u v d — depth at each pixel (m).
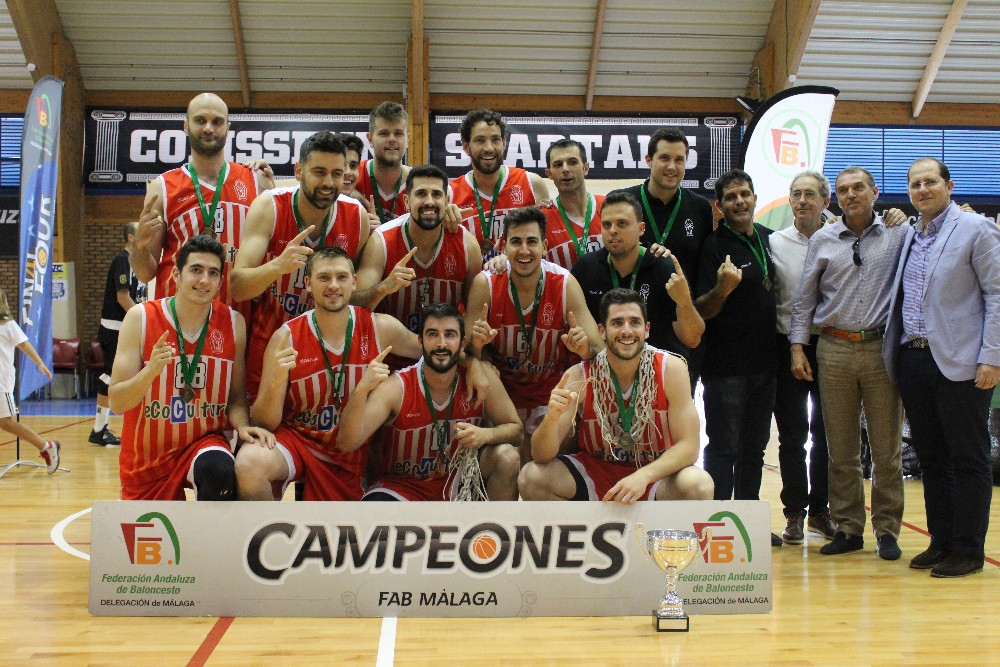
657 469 3.29
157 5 12.09
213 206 4.02
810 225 4.52
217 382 3.48
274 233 3.75
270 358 3.49
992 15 12.40
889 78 13.16
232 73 13.00
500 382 3.72
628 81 13.23
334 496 3.57
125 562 3.09
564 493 3.52
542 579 3.14
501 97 13.27
